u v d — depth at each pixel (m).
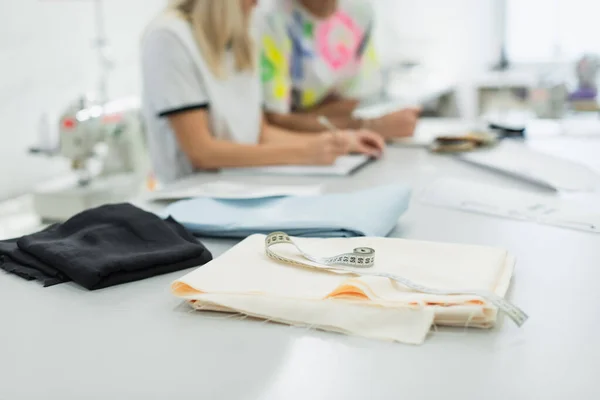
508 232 1.04
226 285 0.75
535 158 1.60
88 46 3.04
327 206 1.07
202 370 0.61
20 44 2.65
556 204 1.19
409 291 0.71
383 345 0.65
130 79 3.38
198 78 1.70
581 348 0.63
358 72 2.42
